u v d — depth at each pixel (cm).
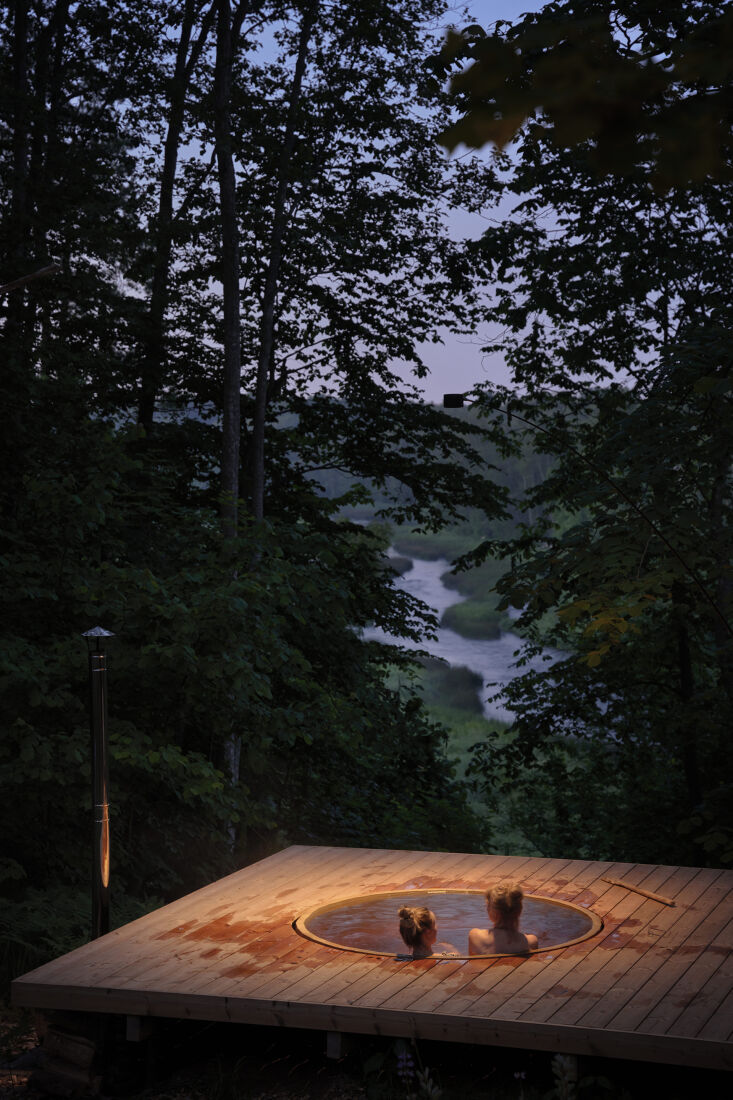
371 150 1736
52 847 973
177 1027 633
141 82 1838
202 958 642
